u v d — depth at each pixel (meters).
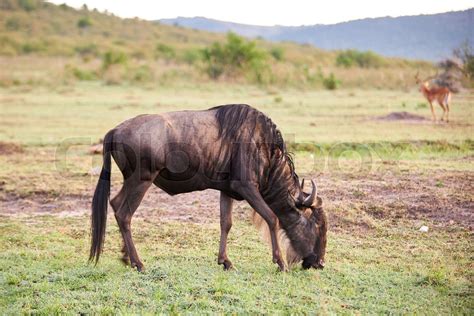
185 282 8.25
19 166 16.41
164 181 9.07
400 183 13.57
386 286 8.28
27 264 9.34
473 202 12.10
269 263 9.41
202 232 11.06
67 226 11.59
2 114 26.36
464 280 8.54
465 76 37.22
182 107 28.14
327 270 8.98
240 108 8.98
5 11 124.56
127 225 8.88
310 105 29.64
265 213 8.80
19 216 12.32
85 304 7.64
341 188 13.27
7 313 7.44
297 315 7.18
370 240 10.51
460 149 18.17
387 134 20.30
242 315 7.21
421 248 10.00
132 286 8.20
